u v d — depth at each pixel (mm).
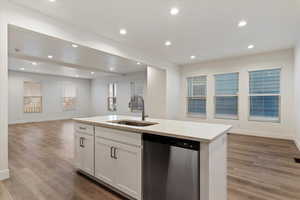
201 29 3393
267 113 4988
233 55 5312
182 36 3768
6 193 1983
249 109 5273
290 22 3057
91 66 6398
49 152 3525
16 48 3900
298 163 2947
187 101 6645
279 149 3762
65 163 2930
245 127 5301
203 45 4359
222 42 4145
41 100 8484
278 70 4801
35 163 2924
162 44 4301
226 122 5684
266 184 2219
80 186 2160
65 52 4219
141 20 3027
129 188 1854
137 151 1777
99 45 3697
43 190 2061
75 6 2568
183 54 5219
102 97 9977
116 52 4074
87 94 10578
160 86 6043
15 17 2426
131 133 1830
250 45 4359
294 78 4395
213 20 3006
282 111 4707
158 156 1619
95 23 3143
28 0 2395
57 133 5465
